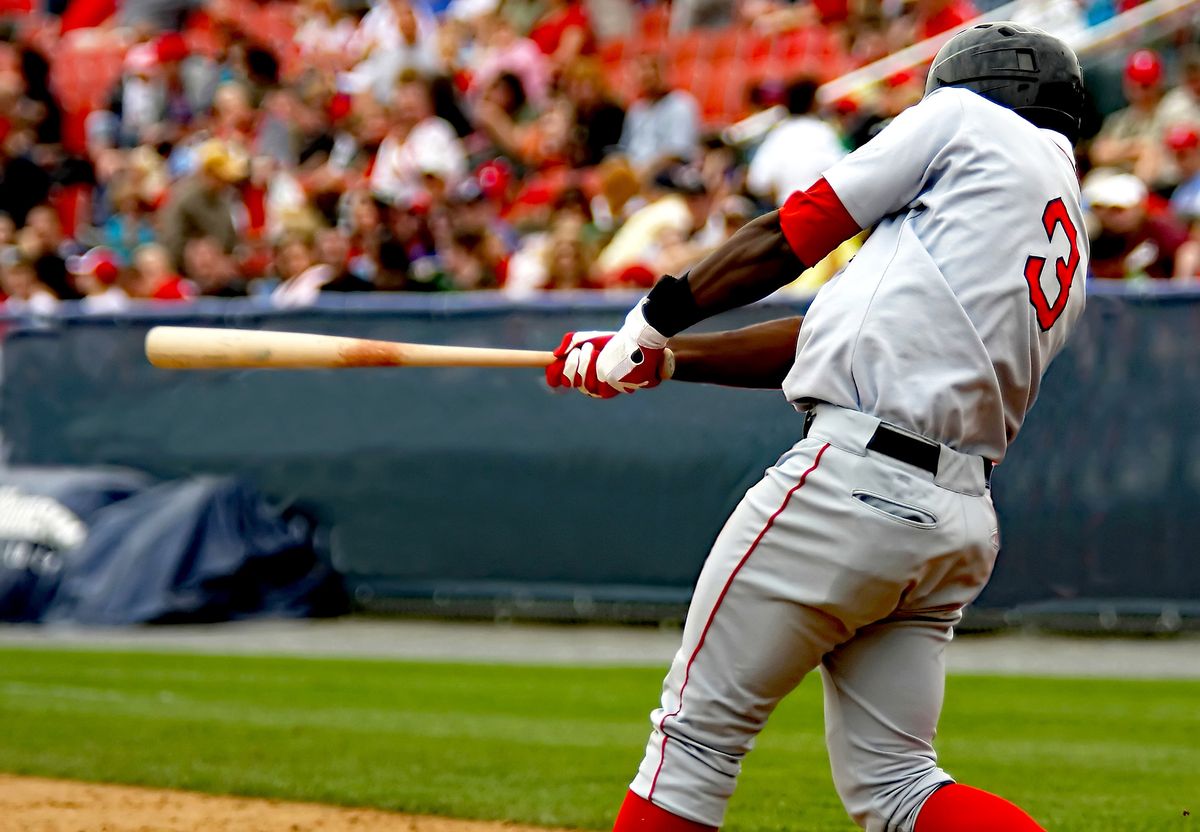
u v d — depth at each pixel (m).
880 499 8.65
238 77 51.09
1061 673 23.75
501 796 15.69
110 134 53.34
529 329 29.11
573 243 31.77
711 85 49.28
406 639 28.14
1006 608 27.08
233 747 18.44
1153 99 38.53
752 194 32.75
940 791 9.20
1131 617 26.52
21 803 15.49
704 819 9.25
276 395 31.52
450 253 34.12
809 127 32.72
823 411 8.95
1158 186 33.50
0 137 50.59
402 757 17.81
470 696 22.20
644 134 40.84
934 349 8.69
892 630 9.34
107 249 42.88
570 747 18.39
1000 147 8.88
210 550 30.33
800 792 15.88
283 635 28.70
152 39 58.38
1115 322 26.41
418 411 30.39
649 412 28.64
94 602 30.02
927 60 42.16
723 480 28.16
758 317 26.69
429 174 36.69
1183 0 42.72
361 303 30.33
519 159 43.06
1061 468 26.66
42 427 33.34
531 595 29.62
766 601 8.95
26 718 20.50
